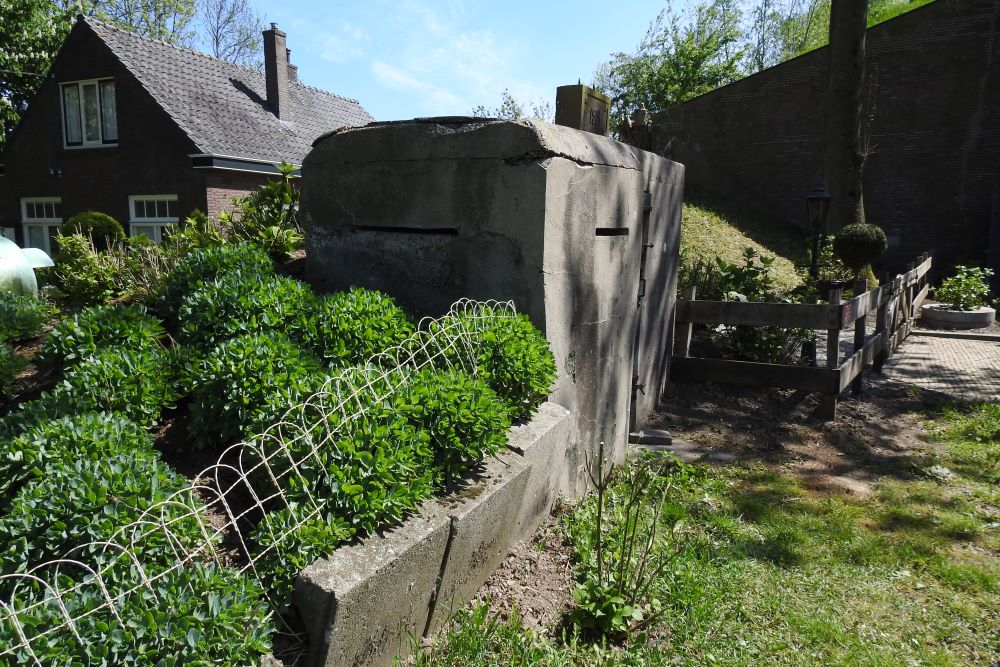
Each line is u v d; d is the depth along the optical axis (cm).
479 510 268
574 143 400
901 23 1719
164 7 2911
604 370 471
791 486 475
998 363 862
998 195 1567
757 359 692
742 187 1936
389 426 252
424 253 416
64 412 271
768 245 1606
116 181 1586
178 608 176
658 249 587
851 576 355
